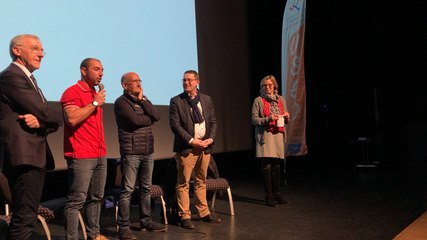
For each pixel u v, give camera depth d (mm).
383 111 8484
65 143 2717
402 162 7148
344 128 8852
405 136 7305
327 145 8906
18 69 2148
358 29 8484
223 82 7078
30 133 2137
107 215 4141
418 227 3234
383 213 3773
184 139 3402
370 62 8445
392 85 8430
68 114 2598
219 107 6965
